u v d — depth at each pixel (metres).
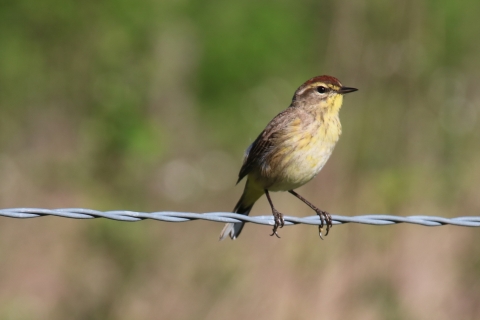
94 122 15.58
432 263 13.25
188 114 23.58
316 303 12.52
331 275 12.80
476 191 14.30
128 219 7.19
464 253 13.37
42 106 19.83
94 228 13.32
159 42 21.59
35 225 15.63
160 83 21.75
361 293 12.62
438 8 18.25
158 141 16.81
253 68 24.84
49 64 19.55
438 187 14.59
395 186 14.24
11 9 19.45
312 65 23.84
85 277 12.90
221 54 24.72
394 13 16.55
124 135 15.29
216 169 21.36
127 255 13.05
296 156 9.60
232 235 9.55
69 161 17.12
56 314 13.11
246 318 12.30
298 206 14.24
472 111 17.16
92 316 12.62
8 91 19.72
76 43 19.42
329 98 9.80
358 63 16.66
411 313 12.55
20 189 18.27
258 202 15.35
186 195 19.39
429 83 17.03
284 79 24.77
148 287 12.80
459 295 12.85
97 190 15.10
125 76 18.52
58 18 19.28
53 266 14.73
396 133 15.62
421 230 13.82
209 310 12.42
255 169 9.88
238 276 12.84
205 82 24.69
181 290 12.71
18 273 14.63
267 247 13.71
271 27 24.98
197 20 24.75
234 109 24.08
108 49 18.75
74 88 19.27
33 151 19.78
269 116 23.62
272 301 12.46
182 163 20.92
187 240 14.10
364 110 15.88
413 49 16.36
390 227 13.53
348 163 14.90
